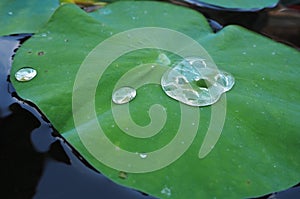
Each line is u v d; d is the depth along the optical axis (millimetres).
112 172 965
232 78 1036
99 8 1128
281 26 1141
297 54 1076
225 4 1161
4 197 959
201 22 1113
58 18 1092
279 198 963
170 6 1134
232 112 1005
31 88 1024
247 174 970
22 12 1116
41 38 1072
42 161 982
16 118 1012
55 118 1002
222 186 962
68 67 1041
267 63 1061
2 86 1036
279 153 987
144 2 1137
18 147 991
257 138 993
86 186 966
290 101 1024
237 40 1088
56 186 966
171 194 956
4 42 1085
